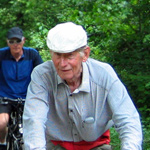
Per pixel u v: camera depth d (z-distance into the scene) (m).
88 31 10.01
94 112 3.61
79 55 3.26
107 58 9.36
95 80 3.55
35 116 3.40
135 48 9.51
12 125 6.31
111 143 6.54
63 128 3.74
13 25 16.41
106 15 9.65
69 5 11.18
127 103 3.47
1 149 6.50
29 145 3.27
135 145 3.21
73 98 3.57
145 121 7.63
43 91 3.54
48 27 11.30
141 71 8.82
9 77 6.23
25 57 6.26
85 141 3.82
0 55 6.23
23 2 15.30
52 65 3.60
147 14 9.42
